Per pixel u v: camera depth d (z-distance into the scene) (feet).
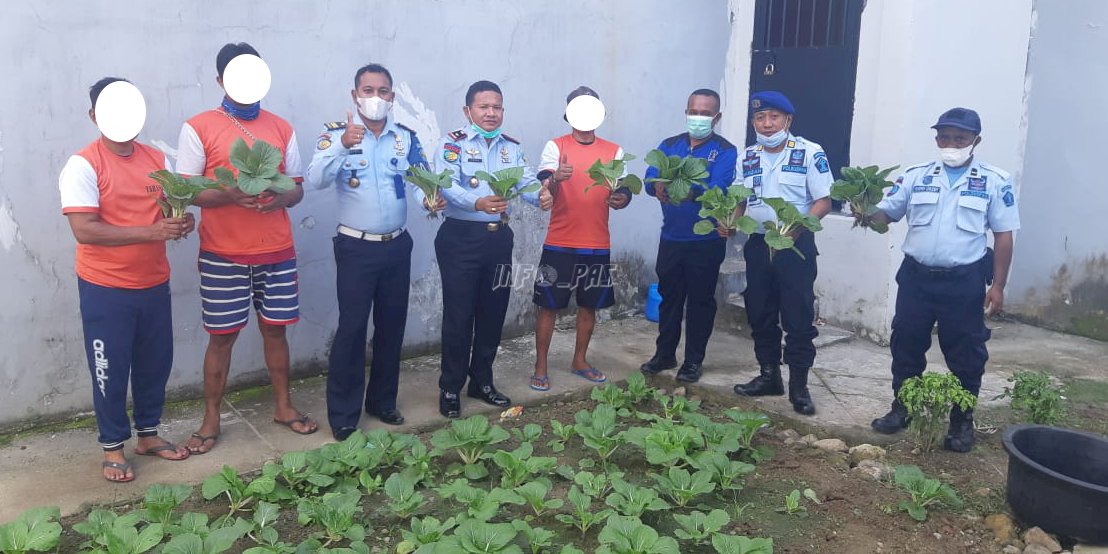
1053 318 22.52
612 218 22.24
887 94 20.07
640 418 15.38
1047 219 22.31
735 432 14.28
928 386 13.88
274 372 14.89
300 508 11.89
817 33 21.71
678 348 20.43
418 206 18.85
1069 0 21.13
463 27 18.88
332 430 14.79
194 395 16.62
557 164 16.51
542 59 20.30
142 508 12.35
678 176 15.43
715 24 23.32
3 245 14.34
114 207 12.35
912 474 12.70
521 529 11.21
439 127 18.92
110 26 14.75
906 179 14.73
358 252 14.25
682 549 11.55
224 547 10.52
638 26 21.79
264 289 14.14
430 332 19.63
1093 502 11.32
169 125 15.57
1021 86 21.83
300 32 16.67
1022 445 12.75
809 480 13.66
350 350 14.52
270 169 12.50
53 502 12.32
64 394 15.29
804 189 15.57
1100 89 20.84
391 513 12.36
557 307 16.96
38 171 14.48
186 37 15.49
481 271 15.60
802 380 16.03
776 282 16.11
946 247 14.07
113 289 12.50
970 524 12.32
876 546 11.71
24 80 14.15
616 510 12.19
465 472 13.42
